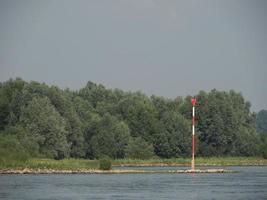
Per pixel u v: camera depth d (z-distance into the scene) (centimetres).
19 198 16750
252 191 19200
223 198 17062
